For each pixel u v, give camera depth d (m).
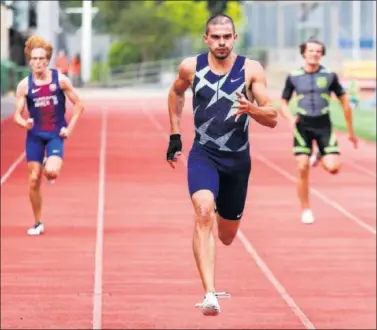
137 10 150.00
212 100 16.56
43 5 112.38
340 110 80.25
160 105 91.19
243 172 17.08
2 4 103.69
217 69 16.52
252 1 130.25
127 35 151.75
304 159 32.53
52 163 28.69
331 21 133.50
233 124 16.70
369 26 123.56
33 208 31.69
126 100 99.62
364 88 105.69
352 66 108.62
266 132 65.56
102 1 149.75
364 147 55.88
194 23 149.38
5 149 53.56
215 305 14.87
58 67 105.19
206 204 16.17
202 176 16.67
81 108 28.73
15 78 95.31
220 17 16.34
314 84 31.14
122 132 64.25
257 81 16.38
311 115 31.39
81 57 149.88
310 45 31.12
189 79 16.67
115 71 148.75
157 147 56.22
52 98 28.67
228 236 18.69
